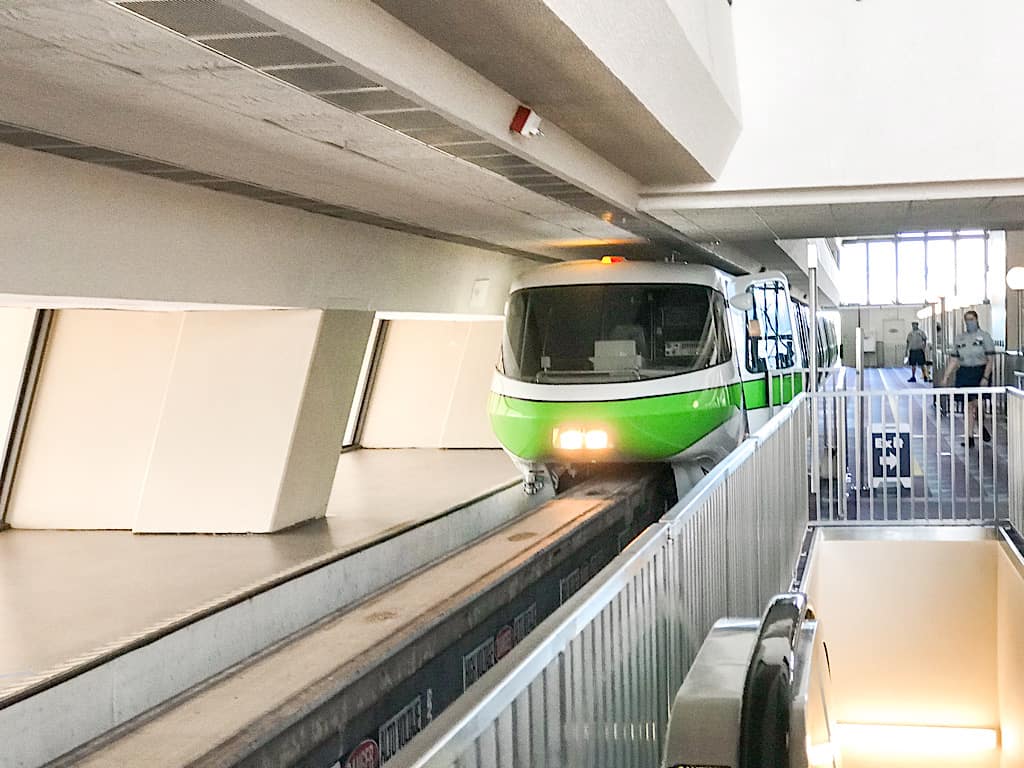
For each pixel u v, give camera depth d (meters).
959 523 10.84
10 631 7.00
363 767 5.11
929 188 9.83
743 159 9.98
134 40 4.39
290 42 4.46
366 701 5.12
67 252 6.96
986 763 11.03
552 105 7.02
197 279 8.29
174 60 4.70
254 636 8.05
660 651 3.94
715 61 8.45
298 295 9.74
